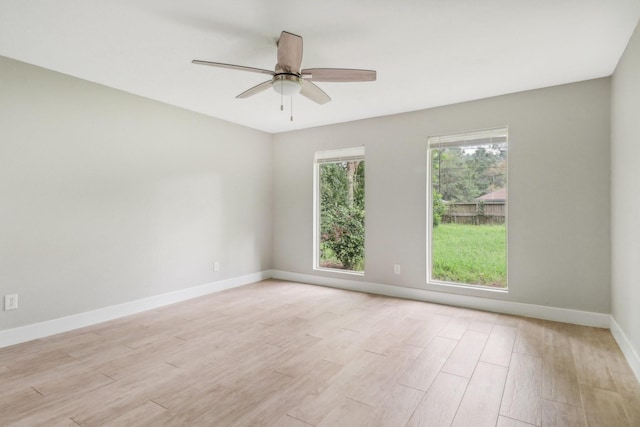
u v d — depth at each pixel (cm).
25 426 178
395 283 432
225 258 470
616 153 289
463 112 384
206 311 372
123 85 338
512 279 358
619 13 212
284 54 227
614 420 183
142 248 373
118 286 352
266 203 536
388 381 223
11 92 279
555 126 336
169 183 399
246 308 383
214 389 214
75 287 320
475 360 253
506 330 313
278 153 539
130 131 361
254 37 244
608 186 314
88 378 228
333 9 209
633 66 236
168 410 192
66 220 313
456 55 271
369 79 252
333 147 483
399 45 254
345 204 489
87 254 328
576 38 243
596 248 319
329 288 477
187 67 295
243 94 280
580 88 324
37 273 295
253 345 282
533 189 346
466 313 363
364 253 457
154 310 376
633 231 238
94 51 265
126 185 358
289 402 200
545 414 188
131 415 188
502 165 373
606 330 310
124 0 200
